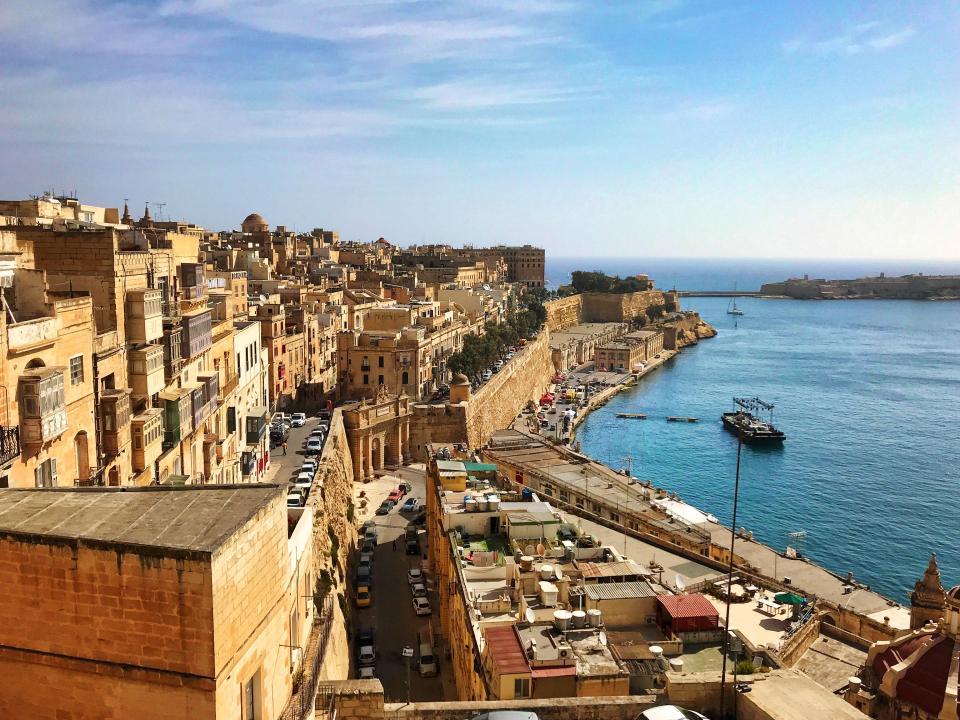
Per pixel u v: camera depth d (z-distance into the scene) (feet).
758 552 260.42
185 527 62.49
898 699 114.01
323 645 105.40
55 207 245.86
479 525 211.20
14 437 106.22
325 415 397.39
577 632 134.31
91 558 58.59
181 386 184.44
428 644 202.39
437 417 418.31
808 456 519.60
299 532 113.50
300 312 441.27
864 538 374.84
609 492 290.76
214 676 57.67
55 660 60.34
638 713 79.56
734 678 81.51
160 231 226.38
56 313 122.62
